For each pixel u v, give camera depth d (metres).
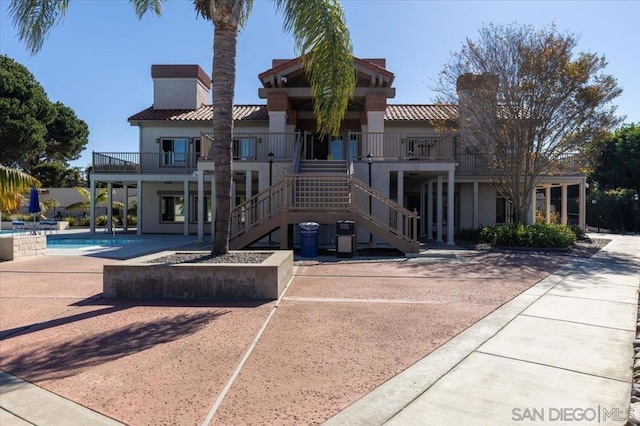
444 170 15.52
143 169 22.89
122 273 6.74
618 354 4.12
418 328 5.03
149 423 2.86
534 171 16.42
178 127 23.00
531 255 12.45
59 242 17.52
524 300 6.45
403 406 3.09
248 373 3.70
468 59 16.08
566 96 14.87
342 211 12.85
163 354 4.17
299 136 16.27
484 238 15.90
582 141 15.60
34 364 3.92
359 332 4.88
